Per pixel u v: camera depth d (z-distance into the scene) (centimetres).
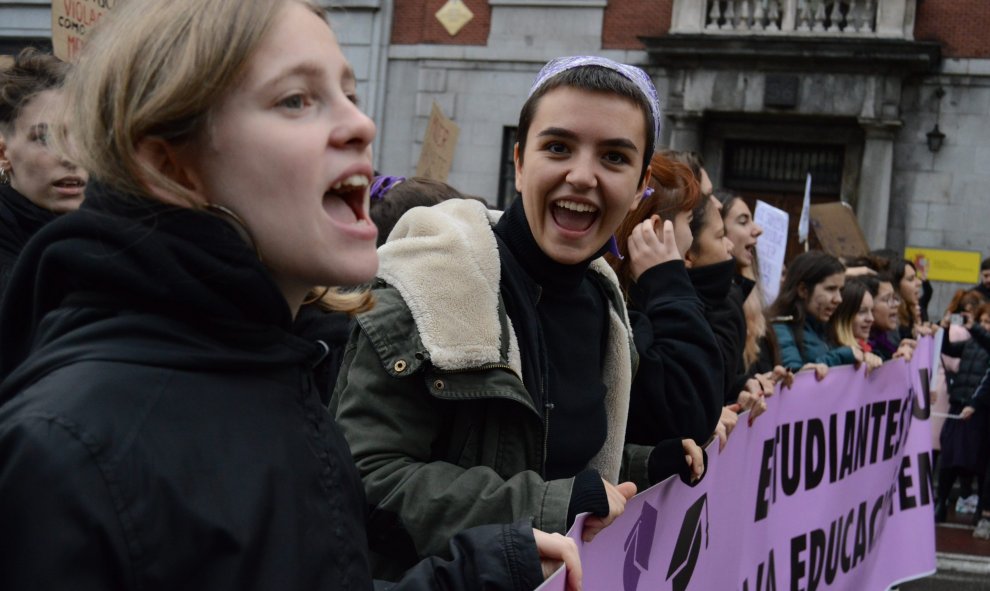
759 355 444
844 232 820
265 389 117
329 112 120
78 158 114
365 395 193
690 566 260
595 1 1493
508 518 180
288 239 118
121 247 110
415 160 1540
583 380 220
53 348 109
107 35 116
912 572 512
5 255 257
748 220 403
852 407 422
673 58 1454
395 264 200
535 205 214
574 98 211
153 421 105
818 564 395
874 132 1414
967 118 1406
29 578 96
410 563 189
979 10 1402
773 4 1427
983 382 876
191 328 113
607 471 226
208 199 117
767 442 340
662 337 254
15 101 259
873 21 1423
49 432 99
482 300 198
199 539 104
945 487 920
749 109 1440
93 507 98
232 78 113
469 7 1527
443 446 200
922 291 1067
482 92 1525
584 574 187
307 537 116
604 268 239
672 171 279
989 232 1400
